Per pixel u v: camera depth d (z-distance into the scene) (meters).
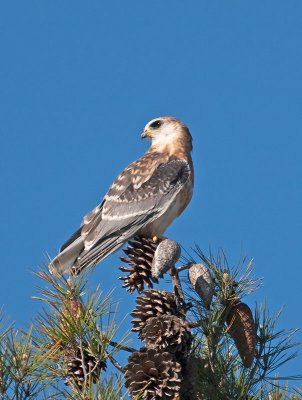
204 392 7.65
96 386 6.42
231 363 7.84
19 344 6.76
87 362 7.22
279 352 7.88
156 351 7.06
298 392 7.83
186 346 7.50
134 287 9.23
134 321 7.89
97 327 7.25
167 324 7.48
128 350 7.40
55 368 7.25
